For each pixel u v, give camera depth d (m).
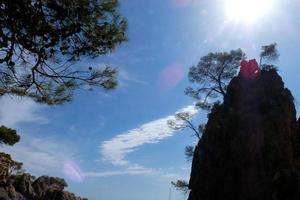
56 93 12.88
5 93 12.75
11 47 10.52
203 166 55.44
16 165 94.38
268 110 52.69
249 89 56.25
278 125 51.06
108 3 11.38
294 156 51.09
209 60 62.03
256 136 50.78
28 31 10.17
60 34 10.39
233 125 53.81
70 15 10.84
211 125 57.50
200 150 56.88
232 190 50.38
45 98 13.05
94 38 11.57
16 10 9.68
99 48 11.82
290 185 43.56
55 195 96.31
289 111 52.78
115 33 11.77
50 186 106.19
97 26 11.56
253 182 48.12
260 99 54.19
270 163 48.59
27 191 98.06
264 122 51.56
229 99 58.38
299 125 53.75
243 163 50.22
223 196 51.28
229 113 55.09
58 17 10.58
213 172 53.88
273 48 59.47
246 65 59.25
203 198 53.94
